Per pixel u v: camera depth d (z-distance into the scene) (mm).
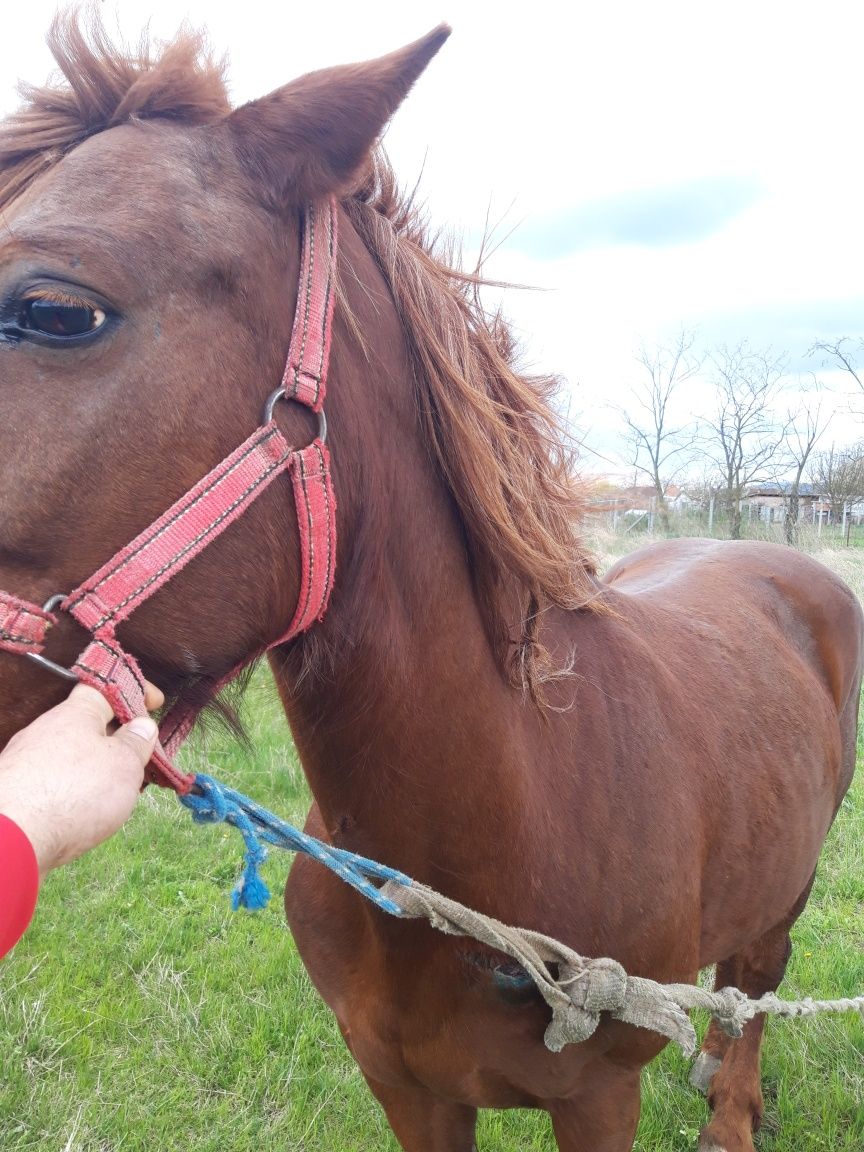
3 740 864
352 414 1053
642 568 2734
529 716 1319
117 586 878
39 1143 2211
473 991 1320
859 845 3688
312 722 1174
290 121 968
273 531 971
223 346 926
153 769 943
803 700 2195
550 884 1330
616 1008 1317
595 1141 1542
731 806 1769
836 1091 2369
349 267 1095
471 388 1152
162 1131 2275
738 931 1932
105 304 866
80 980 2762
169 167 939
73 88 987
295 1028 2621
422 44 959
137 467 882
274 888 3363
